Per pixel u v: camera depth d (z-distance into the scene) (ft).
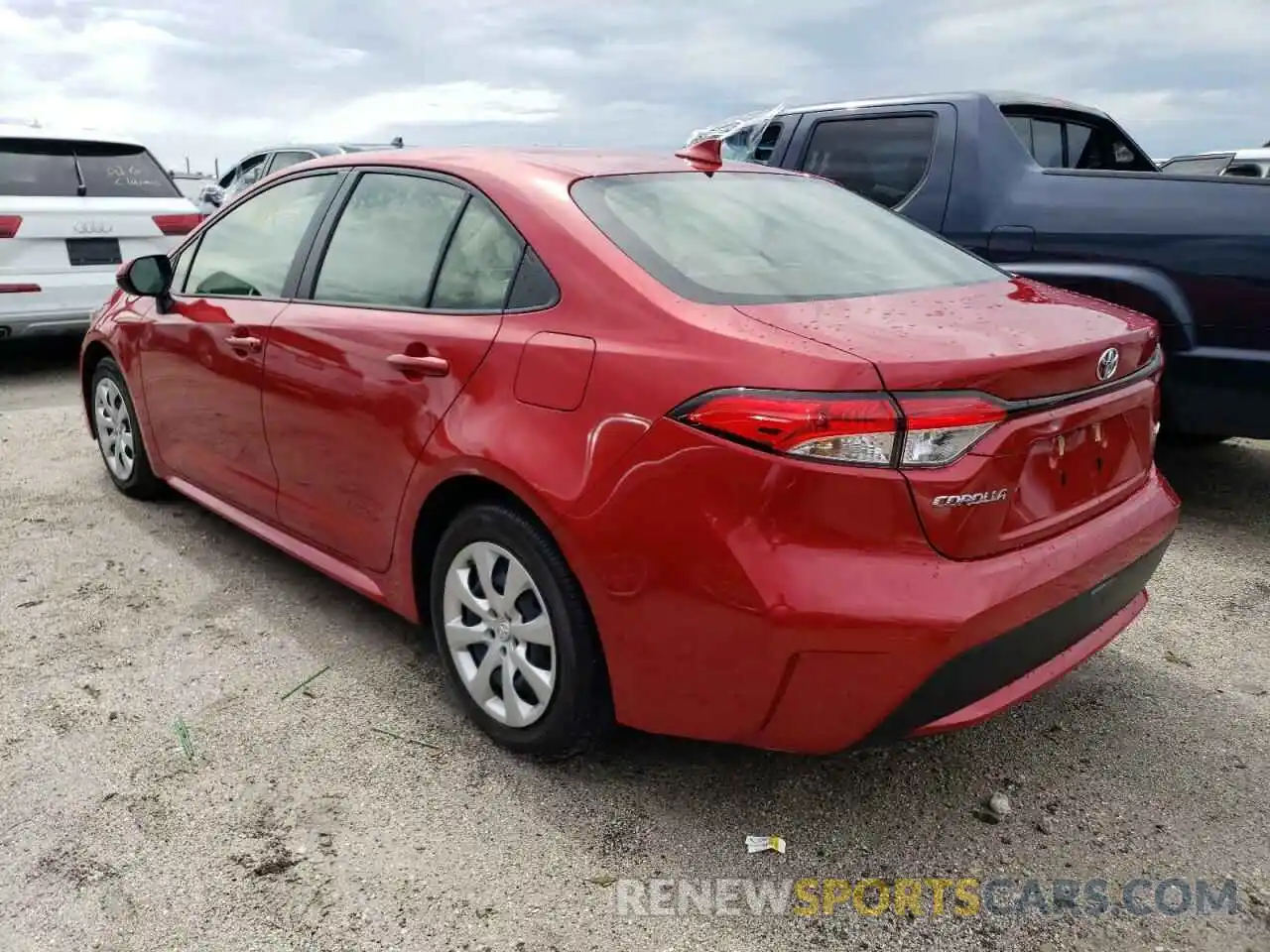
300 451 11.14
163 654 11.13
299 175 12.18
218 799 8.62
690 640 7.45
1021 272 15.40
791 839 8.25
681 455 7.31
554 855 8.01
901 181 17.28
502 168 9.81
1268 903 7.59
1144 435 9.05
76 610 12.15
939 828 8.41
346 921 7.29
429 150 10.89
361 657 11.08
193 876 7.72
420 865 7.87
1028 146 17.17
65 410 22.11
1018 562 7.46
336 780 8.90
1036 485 7.70
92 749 9.33
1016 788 8.94
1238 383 13.83
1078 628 8.16
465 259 9.56
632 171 10.00
